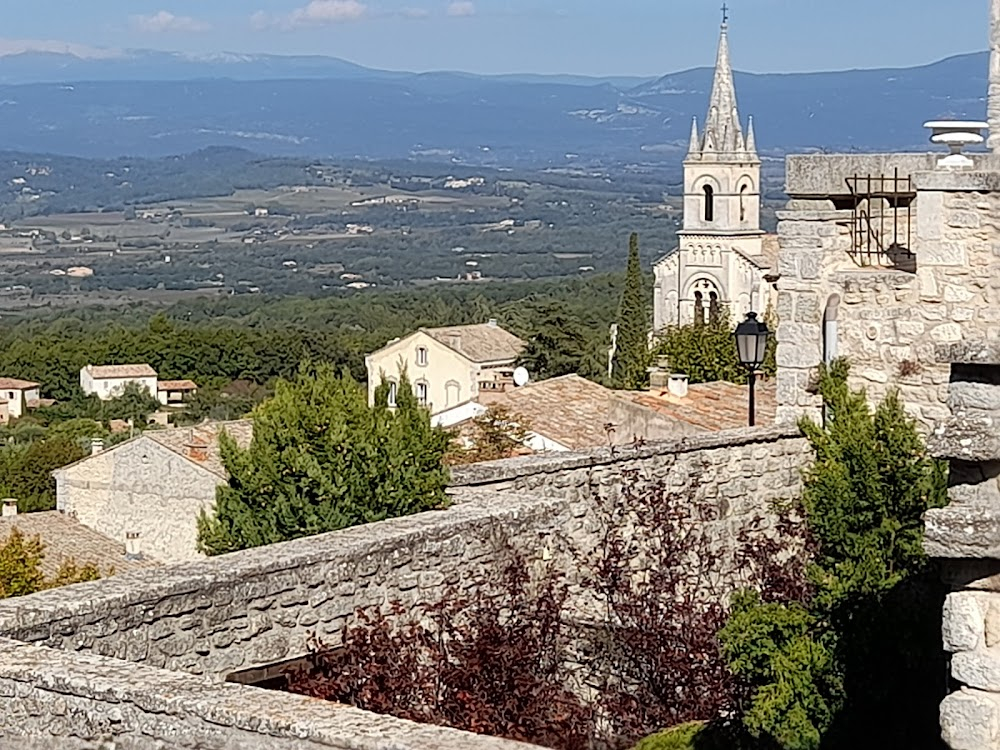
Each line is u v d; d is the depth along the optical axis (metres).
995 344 5.13
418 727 6.72
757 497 13.80
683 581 11.95
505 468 12.41
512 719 9.28
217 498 12.32
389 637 9.78
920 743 8.71
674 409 18.78
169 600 9.17
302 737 6.79
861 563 9.12
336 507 11.86
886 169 13.44
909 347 12.81
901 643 8.79
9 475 54.50
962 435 5.19
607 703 10.45
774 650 9.07
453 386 76.56
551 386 27.98
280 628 9.74
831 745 8.79
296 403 12.17
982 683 5.21
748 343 15.03
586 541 12.63
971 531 5.12
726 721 9.85
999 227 11.91
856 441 9.45
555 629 10.51
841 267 13.59
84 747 7.58
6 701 7.84
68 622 8.66
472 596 10.82
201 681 7.54
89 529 37.59
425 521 10.98
